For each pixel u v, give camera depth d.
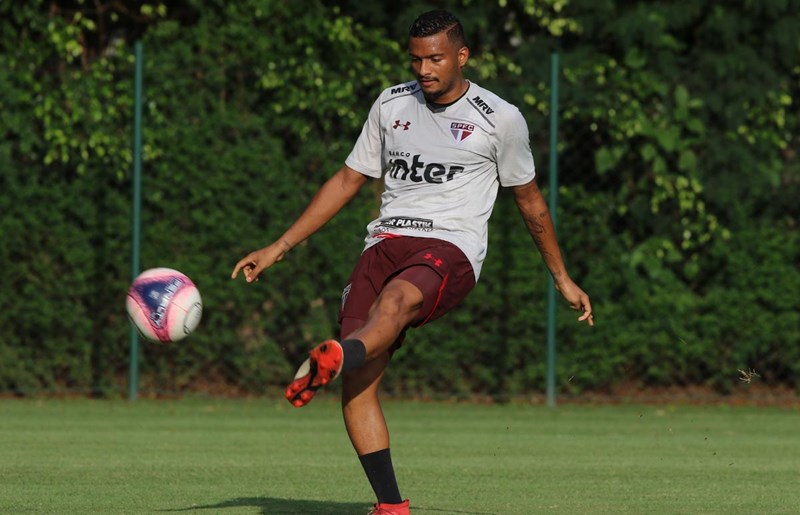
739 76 41.78
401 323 16.19
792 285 41.25
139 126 39.56
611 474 25.80
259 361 40.97
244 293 40.66
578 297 18.80
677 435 33.53
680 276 41.44
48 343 40.66
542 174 40.84
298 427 34.53
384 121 17.97
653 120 41.16
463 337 41.03
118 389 40.91
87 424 34.62
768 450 30.36
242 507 20.73
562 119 41.09
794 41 41.84
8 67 40.31
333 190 18.53
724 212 41.41
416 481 24.59
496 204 40.78
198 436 32.19
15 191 40.25
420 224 17.48
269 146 40.44
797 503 21.92
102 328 40.59
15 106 40.06
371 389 17.94
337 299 40.56
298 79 40.47
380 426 17.97
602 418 37.62
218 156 40.34
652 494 22.95
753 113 41.59
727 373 41.31
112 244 40.28
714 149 41.34
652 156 41.03
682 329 41.16
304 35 40.69
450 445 30.97
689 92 41.53
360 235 40.59
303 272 40.69
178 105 40.31
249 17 40.66
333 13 42.25
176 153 40.25
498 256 40.75
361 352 15.17
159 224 40.25
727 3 42.34
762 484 24.42
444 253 17.14
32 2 41.16
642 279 41.28
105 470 25.59
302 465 26.70
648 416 38.19
